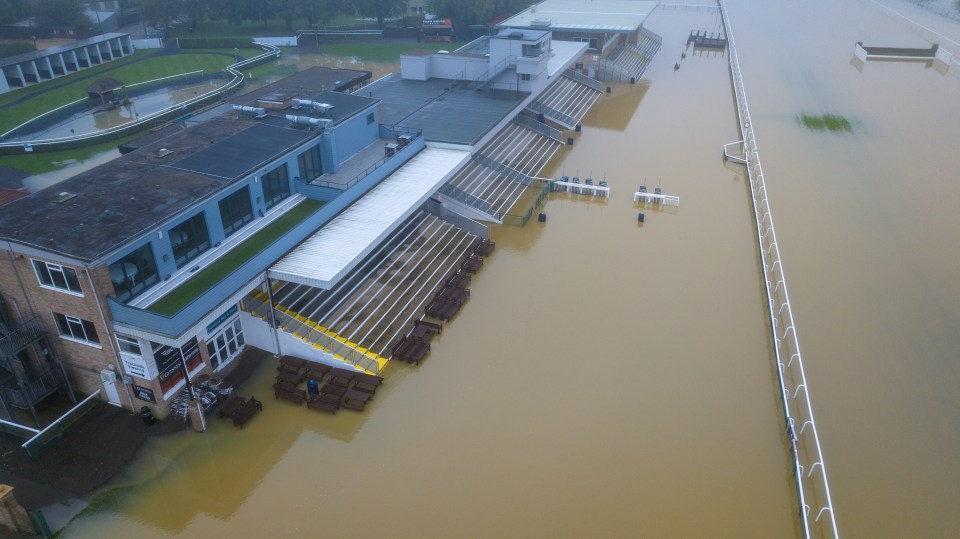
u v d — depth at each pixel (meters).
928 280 38.78
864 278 38.88
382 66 86.88
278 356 31.84
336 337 31.77
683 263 40.41
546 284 38.12
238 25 107.88
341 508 23.80
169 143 34.81
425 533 22.75
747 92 78.44
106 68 85.62
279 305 32.19
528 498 24.17
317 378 30.31
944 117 69.38
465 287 37.41
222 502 24.08
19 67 76.25
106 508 23.72
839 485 24.92
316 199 35.81
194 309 25.59
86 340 26.67
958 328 34.38
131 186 29.58
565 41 75.94
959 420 28.16
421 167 41.69
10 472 25.02
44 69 80.56
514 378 30.47
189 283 27.97
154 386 26.73
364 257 34.69
